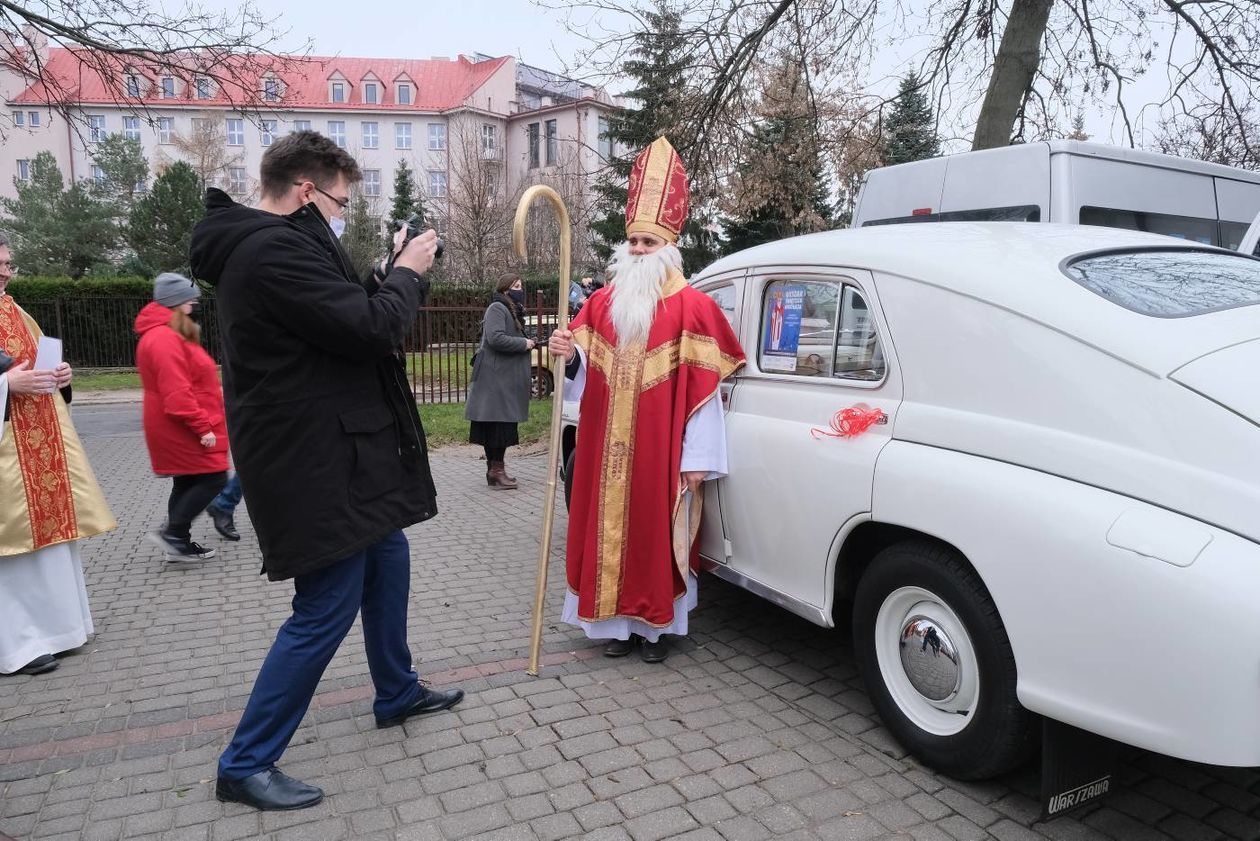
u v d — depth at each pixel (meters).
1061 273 2.72
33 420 3.84
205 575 5.33
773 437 3.49
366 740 3.18
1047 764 2.43
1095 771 2.52
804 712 3.39
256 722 2.73
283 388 2.56
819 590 3.27
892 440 2.96
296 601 2.78
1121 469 2.29
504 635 4.24
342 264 2.82
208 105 38.50
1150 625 2.11
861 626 3.11
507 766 2.99
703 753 3.08
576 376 4.00
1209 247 3.32
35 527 3.80
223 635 4.32
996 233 3.25
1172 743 2.08
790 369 3.60
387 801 2.78
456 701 3.45
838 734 3.21
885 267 3.11
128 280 21.47
